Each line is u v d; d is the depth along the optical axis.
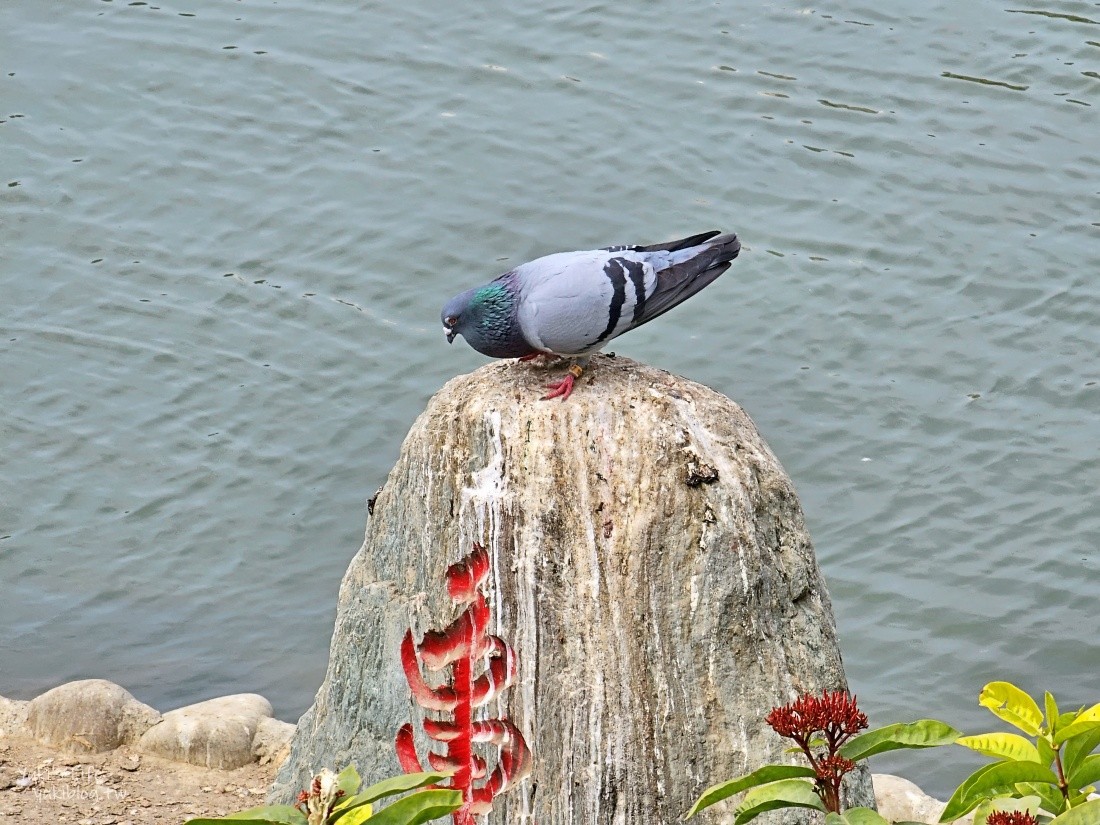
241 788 11.29
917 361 17.03
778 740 7.89
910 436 16.20
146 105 20.97
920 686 13.66
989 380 16.83
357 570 9.34
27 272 18.31
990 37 22.17
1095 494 15.45
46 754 11.62
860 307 17.66
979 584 14.65
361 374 16.89
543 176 19.47
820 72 21.44
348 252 18.42
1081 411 16.47
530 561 7.99
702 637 7.91
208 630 14.16
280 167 19.84
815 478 15.77
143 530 15.30
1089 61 21.55
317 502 15.57
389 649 8.77
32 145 20.27
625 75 21.39
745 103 20.80
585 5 22.98
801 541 8.29
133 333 17.50
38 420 16.50
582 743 7.95
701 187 19.31
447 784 8.32
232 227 18.91
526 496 8.00
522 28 22.50
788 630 8.15
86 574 14.81
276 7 23.19
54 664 13.68
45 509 15.53
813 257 18.27
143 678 13.51
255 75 21.52
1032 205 19.06
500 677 8.14
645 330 17.34
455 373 16.88
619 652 7.93
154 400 16.72
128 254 18.56
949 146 20.03
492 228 18.64
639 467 7.95
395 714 8.70
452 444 8.34
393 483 8.98
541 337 8.20
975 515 15.38
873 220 18.83
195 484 15.78
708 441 8.05
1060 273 18.05
